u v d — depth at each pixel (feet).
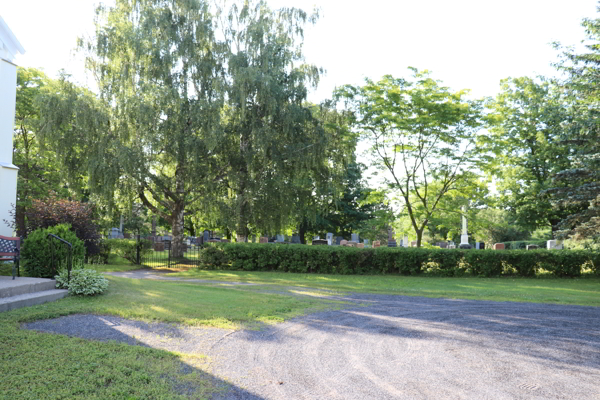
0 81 41.91
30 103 86.28
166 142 69.82
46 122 67.00
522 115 103.55
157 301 31.83
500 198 107.76
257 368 18.72
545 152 96.48
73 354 18.72
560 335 26.96
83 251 36.58
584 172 62.54
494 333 27.04
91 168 65.62
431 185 84.89
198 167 71.10
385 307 35.96
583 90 64.85
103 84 69.92
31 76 88.99
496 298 43.34
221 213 73.56
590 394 16.71
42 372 16.62
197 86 74.43
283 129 73.15
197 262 70.79
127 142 68.74
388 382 17.51
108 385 15.94
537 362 20.81
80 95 69.72
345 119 77.20
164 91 66.95
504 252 64.13
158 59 69.31
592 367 20.20
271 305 33.78
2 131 41.93
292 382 17.19
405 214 93.15
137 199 81.97
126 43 69.21
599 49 65.51
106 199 67.72
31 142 88.84
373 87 74.08
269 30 76.79
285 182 77.97
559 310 36.65
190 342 22.34
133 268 67.97
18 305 26.50
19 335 21.01
